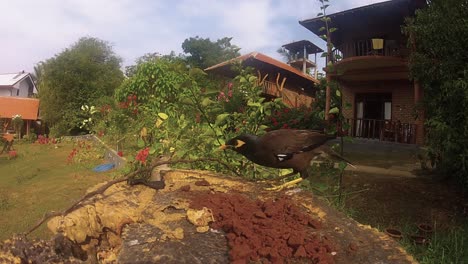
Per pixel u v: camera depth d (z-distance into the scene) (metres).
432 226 6.15
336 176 5.55
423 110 8.28
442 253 4.97
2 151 19.31
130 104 11.75
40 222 2.25
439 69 6.76
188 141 4.59
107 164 12.75
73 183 10.84
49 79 29.70
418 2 14.95
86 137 22.48
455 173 7.75
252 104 4.89
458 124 6.51
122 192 2.70
